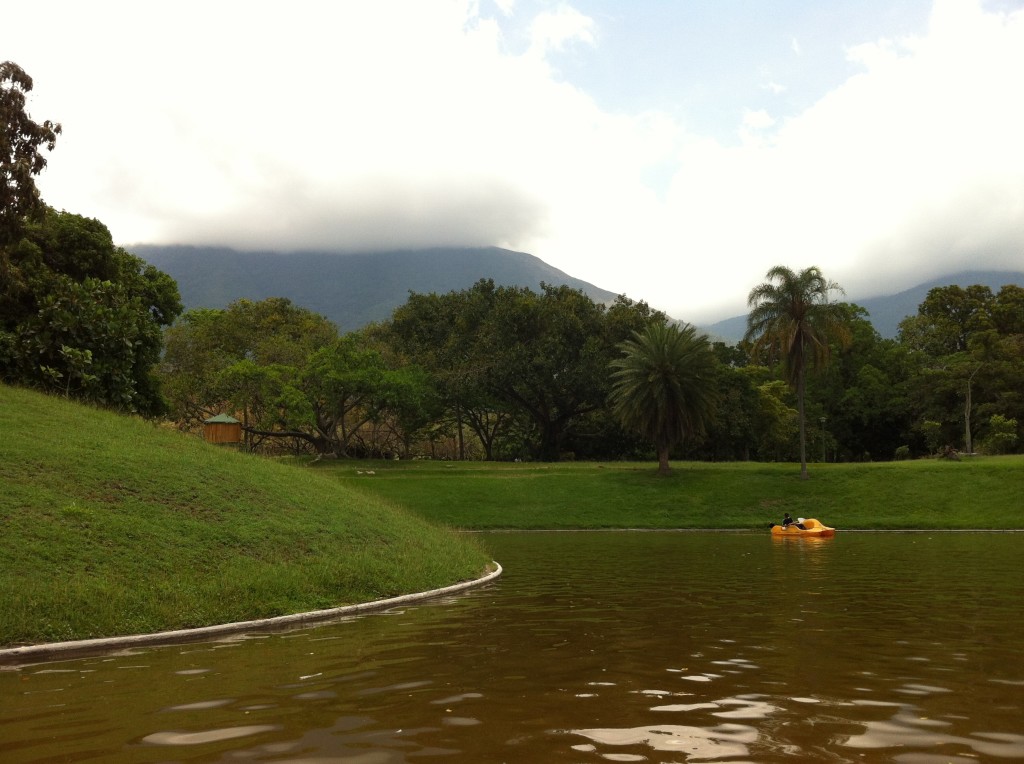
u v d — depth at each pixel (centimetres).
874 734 581
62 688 757
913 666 837
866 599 1440
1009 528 3981
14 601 1023
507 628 1127
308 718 634
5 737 589
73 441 1762
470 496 4878
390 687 747
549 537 3669
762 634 1059
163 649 980
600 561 2353
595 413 7825
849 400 8606
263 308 7775
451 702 684
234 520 1578
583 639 1025
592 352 6788
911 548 2795
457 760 521
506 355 6844
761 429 8175
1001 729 593
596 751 539
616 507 4772
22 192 2448
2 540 1191
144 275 3997
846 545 2980
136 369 3241
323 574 1430
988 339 7512
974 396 7362
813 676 788
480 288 7988
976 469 4784
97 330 2705
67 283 2775
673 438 5316
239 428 5706
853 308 9069
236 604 1216
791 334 5000
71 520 1323
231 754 541
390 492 4891
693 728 597
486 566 2073
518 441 8419
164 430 2333
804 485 4912
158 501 1550
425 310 8138
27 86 2506
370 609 1343
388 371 6247
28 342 2527
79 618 1036
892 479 4831
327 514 1852
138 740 577
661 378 5228
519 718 629
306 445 7262
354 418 7531
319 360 5978
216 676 809
